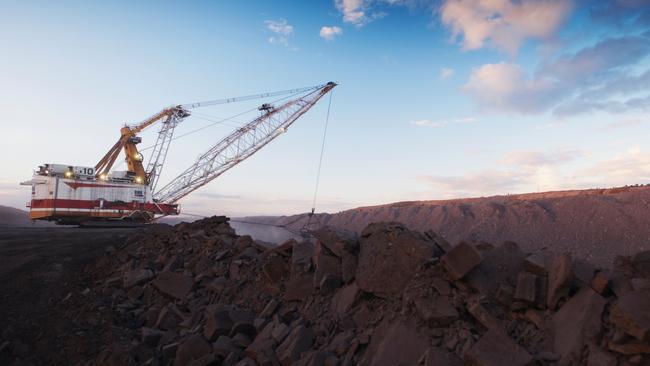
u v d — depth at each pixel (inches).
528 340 250.1
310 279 414.3
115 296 495.2
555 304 260.7
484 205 2266.2
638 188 2031.3
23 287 496.4
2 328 396.5
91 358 363.9
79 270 573.9
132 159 1643.7
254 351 329.7
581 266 273.7
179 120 1809.8
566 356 221.5
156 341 398.0
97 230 894.4
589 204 1921.8
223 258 548.1
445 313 276.4
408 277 331.6
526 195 2583.7
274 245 556.4
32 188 1250.0
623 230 1651.1
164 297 490.0
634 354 201.9
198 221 688.4
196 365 331.3
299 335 328.5
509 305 273.4
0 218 2586.1
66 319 425.7
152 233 689.0
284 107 2079.2
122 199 1341.0
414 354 264.5
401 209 2655.0
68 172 1245.7
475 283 291.3
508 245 323.6
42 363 355.9
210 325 383.2
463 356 243.1
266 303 425.7
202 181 2021.4
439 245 352.8
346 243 396.8
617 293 240.5
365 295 355.3
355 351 302.5
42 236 766.5
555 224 1857.8
